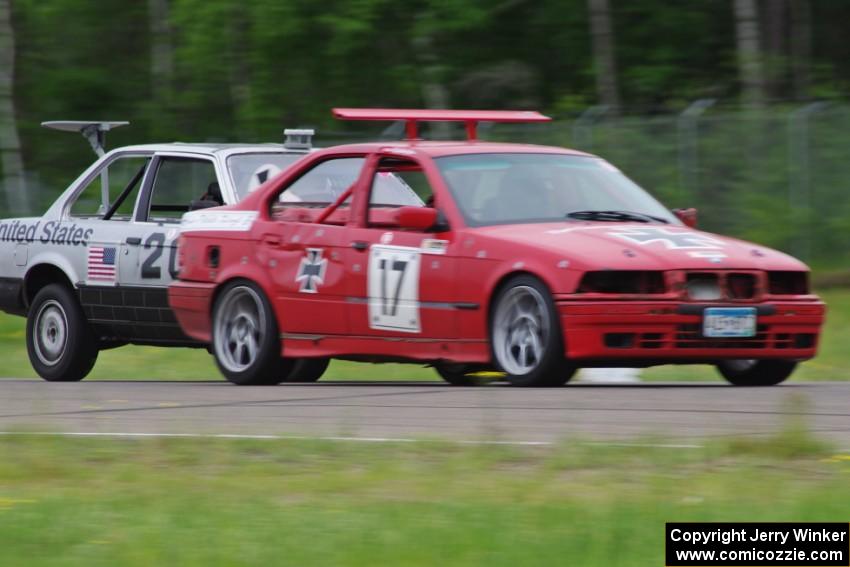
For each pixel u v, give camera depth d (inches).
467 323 1295.5
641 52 4296.3
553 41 4392.2
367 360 1406.3
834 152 3230.8
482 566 630.5
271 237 1455.5
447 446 918.4
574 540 665.0
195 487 821.9
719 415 1065.5
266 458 912.9
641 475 826.2
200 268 1513.3
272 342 1446.9
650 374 1740.9
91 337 1670.8
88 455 932.6
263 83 4333.2
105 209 1715.1
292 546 668.1
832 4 4522.6
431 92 4256.9
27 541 695.7
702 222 3294.8
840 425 1026.1
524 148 1433.3
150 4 5078.7
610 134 3316.9
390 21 4306.1
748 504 736.3
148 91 5196.9
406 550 655.1
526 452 896.3
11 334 2434.8
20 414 1179.9
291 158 1652.3
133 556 658.8
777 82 4069.9
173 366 1989.4
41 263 1695.4
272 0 4192.9
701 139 3289.9
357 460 895.7
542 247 1250.0
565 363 1232.2
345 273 1390.3
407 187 1485.0
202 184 2133.4
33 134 5019.7
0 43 4099.4
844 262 3218.5
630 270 1224.8
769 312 1266.0
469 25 4148.6
